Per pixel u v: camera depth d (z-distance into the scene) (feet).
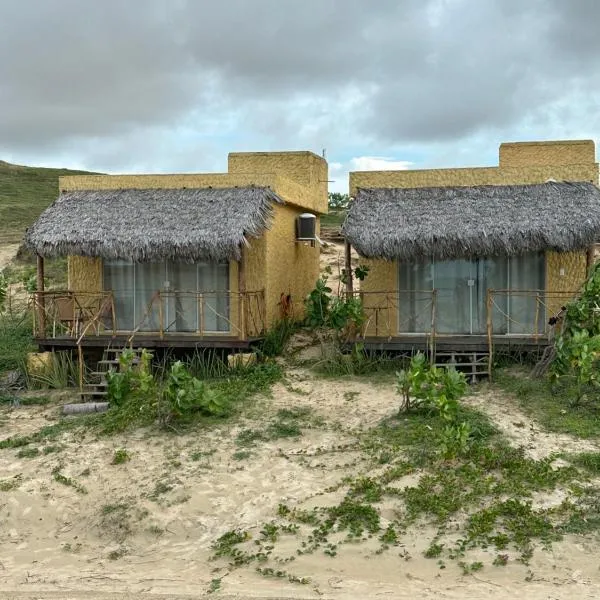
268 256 56.39
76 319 53.21
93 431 40.22
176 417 40.83
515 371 47.70
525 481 31.40
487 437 36.52
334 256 91.40
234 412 42.16
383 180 54.75
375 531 28.35
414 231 47.73
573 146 57.36
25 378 51.88
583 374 39.73
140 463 35.53
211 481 33.32
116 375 41.52
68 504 32.45
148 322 55.01
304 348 57.16
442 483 31.45
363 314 50.06
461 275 51.96
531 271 51.39
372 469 33.63
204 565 27.50
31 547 29.89
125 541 29.81
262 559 27.25
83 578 27.12
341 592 24.97
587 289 44.39
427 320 52.44
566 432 37.09
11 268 91.45
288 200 60.29
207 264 54.60
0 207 133.08
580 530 27.32
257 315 54.60
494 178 53.31
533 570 25.36
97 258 54.85
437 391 37.81
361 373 49.88
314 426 39.75
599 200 49.16
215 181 56.18
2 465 36.35
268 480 33.32
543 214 48.08
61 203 54.70
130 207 53.06
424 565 26.17
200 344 50.72
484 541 27.12
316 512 30.07
